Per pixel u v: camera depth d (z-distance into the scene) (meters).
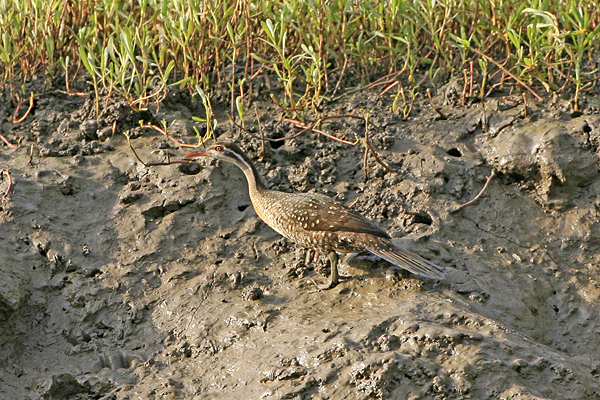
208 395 10.96
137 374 11.53
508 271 12.89
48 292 12.81
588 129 14.53
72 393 11.35
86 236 13.62
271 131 15.70
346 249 12.21
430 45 17.55
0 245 13.14
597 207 13.93
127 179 14.70
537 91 15.91
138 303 12.65
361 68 17.62
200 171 14.78
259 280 12.84
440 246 13.16
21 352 12.07
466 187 14.41
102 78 15.86
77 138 15.60
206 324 12.09
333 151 15.14
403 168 14.74
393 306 11.66
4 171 14.20
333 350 10.75
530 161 14.38
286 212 12.49
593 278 13.03
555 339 12.14
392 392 10.12
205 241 13.70
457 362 10.45
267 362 10.97
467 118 15.66
